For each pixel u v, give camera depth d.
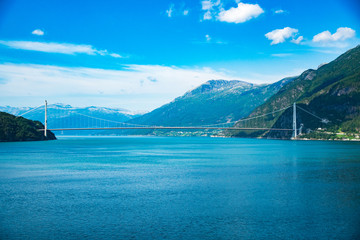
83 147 194.50
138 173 74.06
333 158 113.94
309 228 34.66
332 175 69.94
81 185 58.41
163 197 48.41
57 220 37.44
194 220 37.28
